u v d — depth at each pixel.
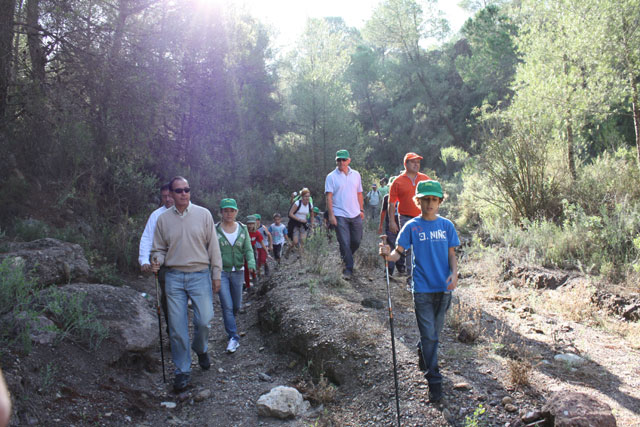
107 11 10.70
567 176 9.82
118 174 11.48
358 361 4.55
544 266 7.42
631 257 6.82
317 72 23.95
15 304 4.48
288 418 4.12
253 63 22.98
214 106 17.22
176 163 15.84
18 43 10.45
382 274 8.00
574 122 9.95
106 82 10.58
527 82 10.49
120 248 8.91
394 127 36.28
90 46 10.70
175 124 16.72
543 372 4.18
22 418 3.44
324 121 22.77
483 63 27.56
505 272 7.64
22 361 3.93
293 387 4.64
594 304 5.98
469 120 30.14
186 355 4.70
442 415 3.61
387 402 3.93
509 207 9.90
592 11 9.34
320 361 4.79
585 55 9.44
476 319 5.47
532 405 3.60
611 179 9.02
